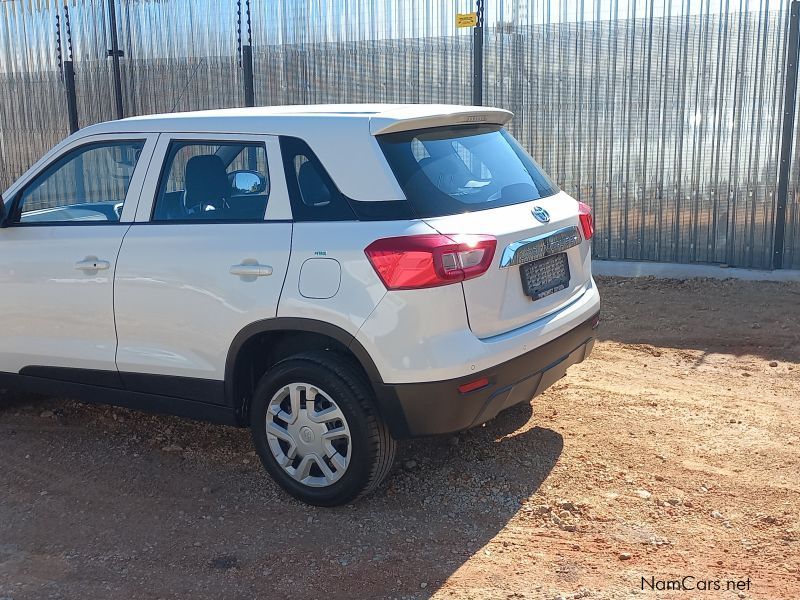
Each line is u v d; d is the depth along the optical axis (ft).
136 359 15.24
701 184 29.73
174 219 14.97
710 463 15.40
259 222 14.01
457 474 15.20
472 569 12.23
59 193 16.58
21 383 17.02
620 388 19.40
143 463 16.12
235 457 16.30
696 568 12.14
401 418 13.00
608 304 27.35
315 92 34.14
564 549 12.73
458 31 31.55
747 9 28.09
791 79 27.89
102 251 15.38
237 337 14.05
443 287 12.57
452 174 13.88
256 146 14.37
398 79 32.78
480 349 12.89
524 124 31.76
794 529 13.10
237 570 12.41
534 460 15.65
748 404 18.33
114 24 37.11
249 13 34.55
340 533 13.38
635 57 29.86
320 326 13.23
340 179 13.46
